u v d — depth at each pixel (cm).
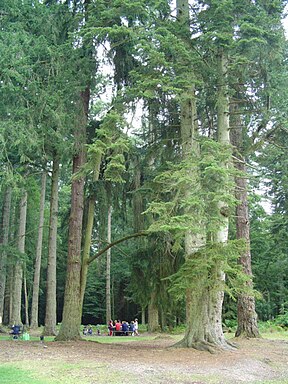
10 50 1209
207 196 972
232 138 1675
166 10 1302
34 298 2722
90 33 1211
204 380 825
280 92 1322
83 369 877
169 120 1548
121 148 1147
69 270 1580
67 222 1845
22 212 2791
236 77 1335
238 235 1752
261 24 1174
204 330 1266
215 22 1188
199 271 1012
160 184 1396
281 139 1573
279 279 3262
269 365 1075
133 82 1459
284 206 2134
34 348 1235
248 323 1692
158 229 979
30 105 1299
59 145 1422
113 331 2478
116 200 1705
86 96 1645
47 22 1423
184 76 1177
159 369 915
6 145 1282
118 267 3938
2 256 2402
